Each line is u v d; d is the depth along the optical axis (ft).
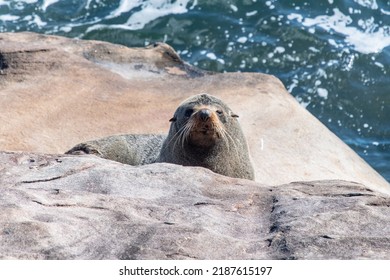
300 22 168.14
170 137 99.66
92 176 67.46
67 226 57.16
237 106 131.03
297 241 56.08
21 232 55.57
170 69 148.25
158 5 173.78
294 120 129.90
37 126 123.24
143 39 166.61
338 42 163.53
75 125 124.88
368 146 145.89
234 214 62.49
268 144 121.90
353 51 161.68
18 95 130.82
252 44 163.53
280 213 61.82
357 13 171.53
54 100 130.52
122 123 126.11
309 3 173.68
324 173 118.32
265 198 65.77
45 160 72.33
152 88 139.74
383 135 148.66
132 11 172.76
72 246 55.11
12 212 57.82
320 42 163.43
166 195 65.21
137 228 57.41
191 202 63.67
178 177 68.54
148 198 64.34
